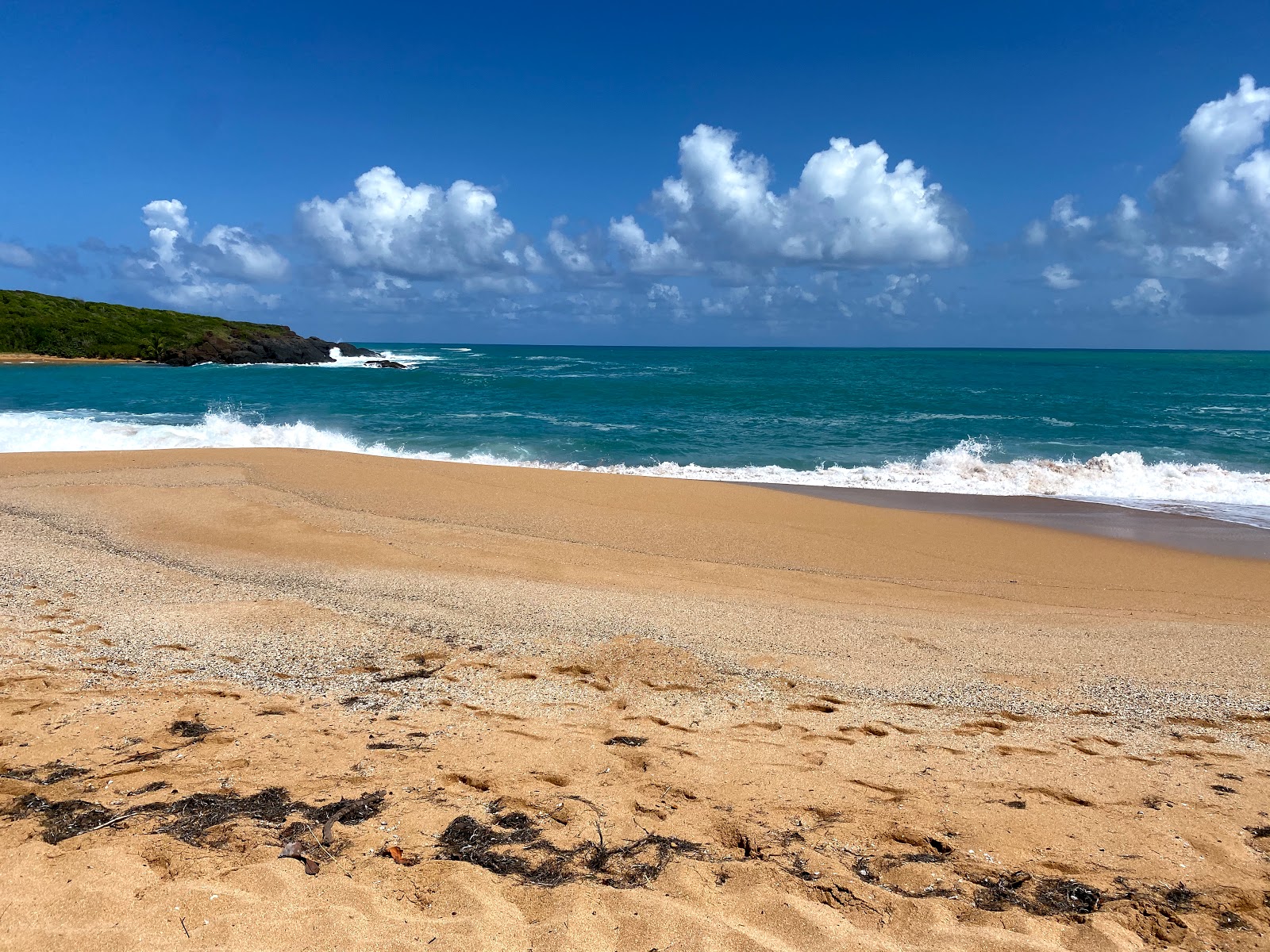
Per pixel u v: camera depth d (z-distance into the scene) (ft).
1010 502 49.52
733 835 10.88
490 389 137.90
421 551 31.94
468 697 16.47
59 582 24.25
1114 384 169.17
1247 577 33.06
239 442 66.44
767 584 29.71
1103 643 22.75
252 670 17.54
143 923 8.14
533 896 9.11
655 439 77.41
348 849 9.98
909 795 12.35
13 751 12.45
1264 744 15.40
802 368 249.75
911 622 24.61
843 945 8.42
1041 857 10.49
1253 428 87.15
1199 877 10.05
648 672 18.53
